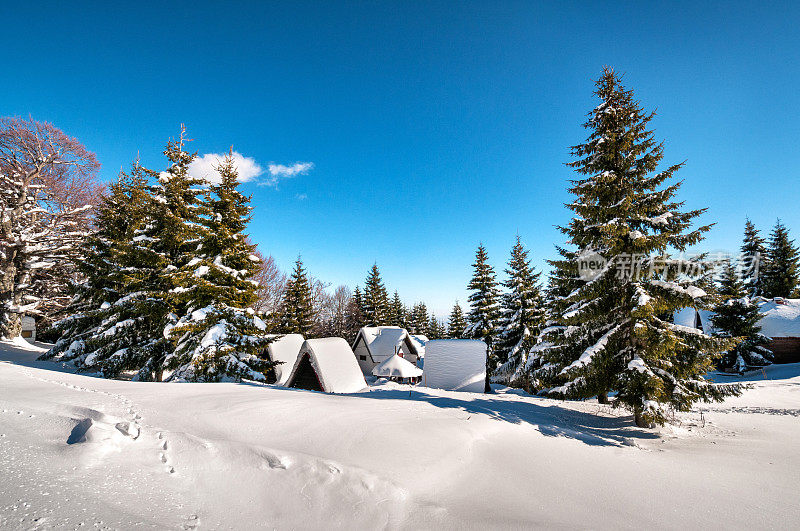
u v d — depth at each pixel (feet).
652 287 35.47
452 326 186.50
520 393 81.10
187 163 67.36
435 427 25.08
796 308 118.62
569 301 38.47
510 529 13.94
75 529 11.02
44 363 68.80
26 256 90.07
